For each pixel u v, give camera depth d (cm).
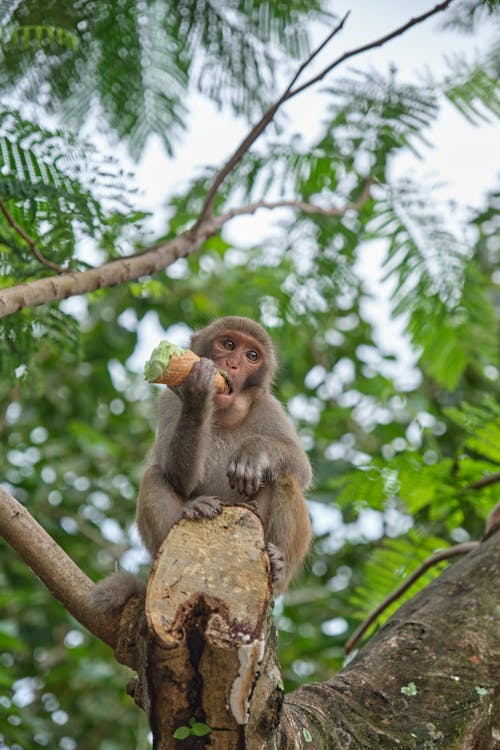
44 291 602
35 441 1318
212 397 650
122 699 1107
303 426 1255
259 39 695
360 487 886
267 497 689
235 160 695
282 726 506
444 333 835
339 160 794
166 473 686
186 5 685
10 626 937
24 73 670
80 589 567
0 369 804
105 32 678
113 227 696
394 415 1169
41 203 664
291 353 1203
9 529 562
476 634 628
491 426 859
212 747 456
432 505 892
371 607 857
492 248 1119
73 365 1291
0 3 665
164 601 464
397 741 558
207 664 452
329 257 848
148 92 683
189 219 844
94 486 1260
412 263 796
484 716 584
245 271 1180
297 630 1142
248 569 480
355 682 595
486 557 691
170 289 1252
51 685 1152
